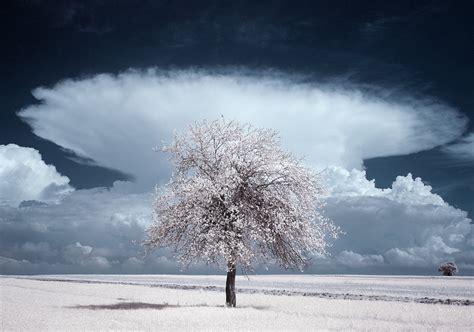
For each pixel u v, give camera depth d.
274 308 32.69
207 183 32.66
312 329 21.62
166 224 33.19
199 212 32.09
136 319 25.08
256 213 33.06
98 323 23.72
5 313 28.69
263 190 33.59
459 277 116.38
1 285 67.56
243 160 33.88
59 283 75.56
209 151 34.69
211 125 35.03
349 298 45.44
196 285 75.56
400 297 46.81
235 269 33.28
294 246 33.72
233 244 31.36
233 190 32.44
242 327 22.12
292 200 33.84
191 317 25.78
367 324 23.56
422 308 32.81
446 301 41.50
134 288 61.97
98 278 118.06
